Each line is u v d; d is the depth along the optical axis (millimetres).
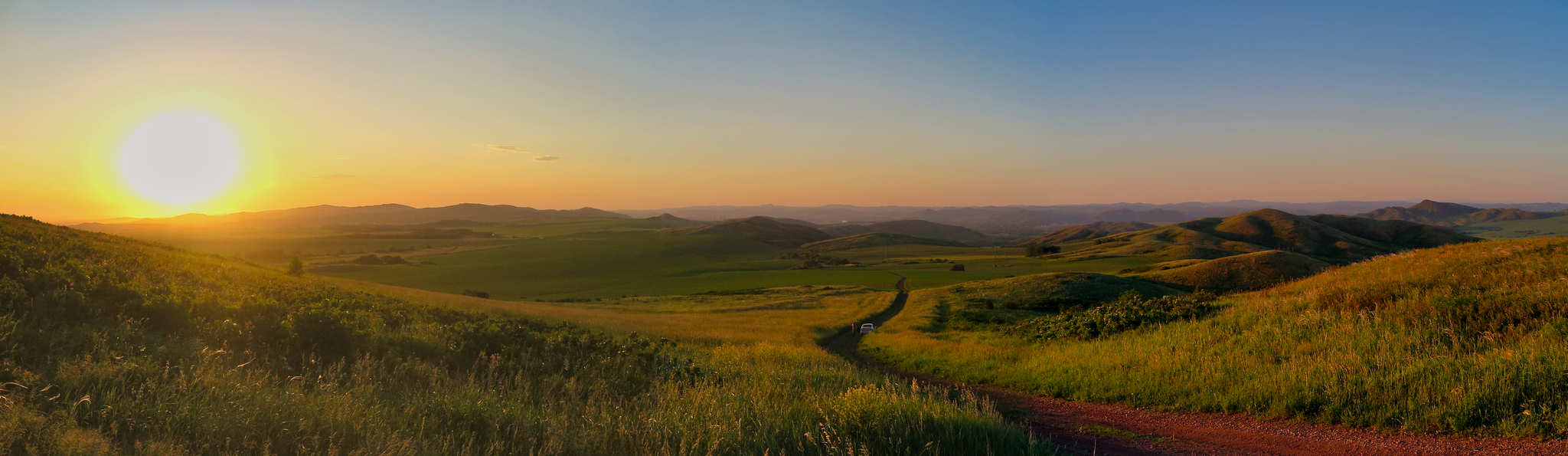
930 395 9352
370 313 16609
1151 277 85500
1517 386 8445
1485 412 8266
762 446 6238
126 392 5715
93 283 10039
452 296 47000
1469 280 14617
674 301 79500
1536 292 12047
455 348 11164
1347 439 8406
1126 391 12641
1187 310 18516
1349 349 11406
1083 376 14477
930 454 6363
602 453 5852
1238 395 10758
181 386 5945
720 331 36938
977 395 14156
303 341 9383
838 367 18578
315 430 5480
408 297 34000
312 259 171625
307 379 7379
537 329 24578
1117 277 75375
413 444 5328
